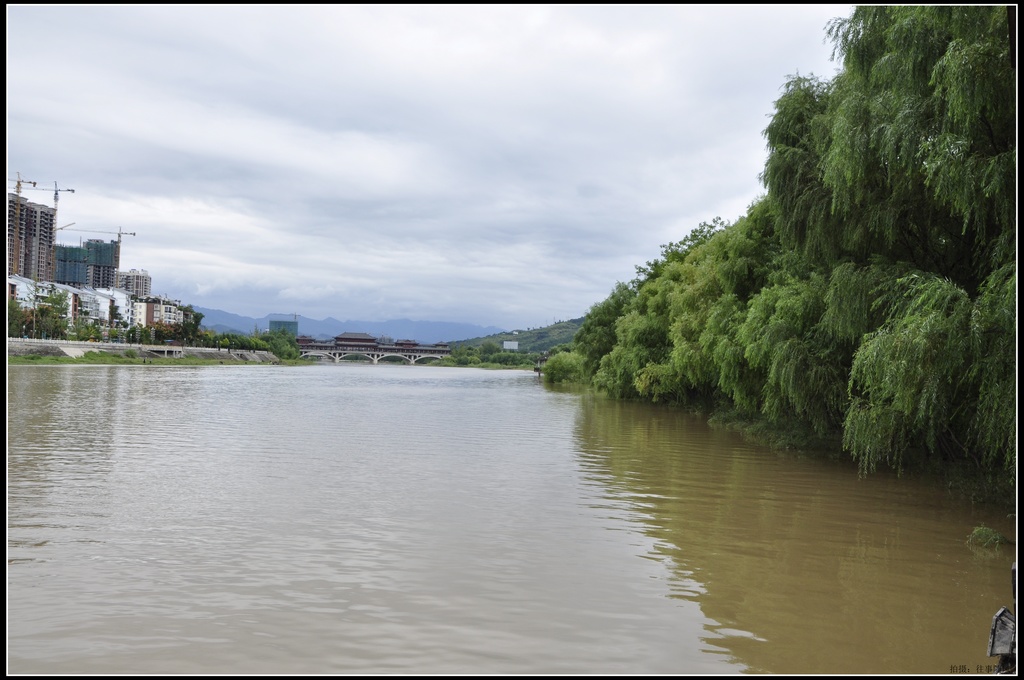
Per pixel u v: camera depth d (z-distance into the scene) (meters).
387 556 12.05
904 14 14.97
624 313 65.00
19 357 114.69
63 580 10.58
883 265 18.02
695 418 39.97
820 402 22.03
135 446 25.25
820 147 20.08
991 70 12.41
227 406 46.09
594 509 15.83
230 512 15.12
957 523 14.77
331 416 39.81
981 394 13.23
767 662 8.18
